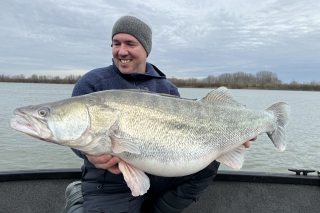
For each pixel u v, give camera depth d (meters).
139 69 1.12
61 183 1.22
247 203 1.24
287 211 1.22
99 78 1.01
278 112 1.17
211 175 0.99
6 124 4.93
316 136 4.64
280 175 1.23
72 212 0.89
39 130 0.82
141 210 1.08
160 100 0.91
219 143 0.98
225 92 1.05
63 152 3.24
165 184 0.98
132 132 0.85
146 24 1.10
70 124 0.83
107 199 0.89
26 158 3.00
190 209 1.23
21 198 1.18
